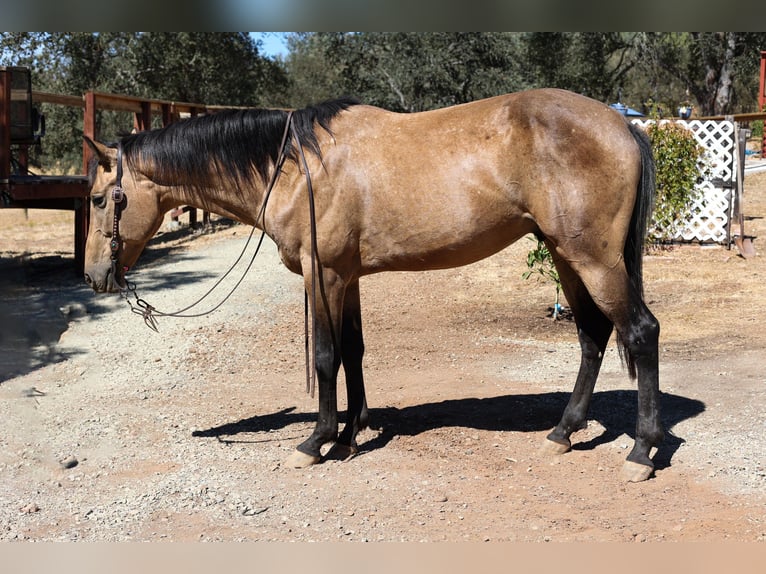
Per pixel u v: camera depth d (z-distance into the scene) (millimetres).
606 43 30750
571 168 3953
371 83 25578
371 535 3520
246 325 8062
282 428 5109
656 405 4156
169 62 21328
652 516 3664
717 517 3611
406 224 4191
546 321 7906
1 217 14711
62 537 3557
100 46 20938
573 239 4000
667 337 7098
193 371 6582
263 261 11203
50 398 5848
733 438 4605
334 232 4258
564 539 3422
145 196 4578
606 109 4105
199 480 4234
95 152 4547
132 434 5020
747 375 5785
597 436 4805
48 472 4391
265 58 24328
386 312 8516
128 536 3559
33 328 7938
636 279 4141
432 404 5512
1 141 8508
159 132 4535
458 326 7840
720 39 30969
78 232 10312
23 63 19984
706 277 9312
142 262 11477
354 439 4598
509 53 25703
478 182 4062
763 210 13945
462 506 3842
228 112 4508
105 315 8516
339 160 4234
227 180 4477
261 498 3986
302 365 6715
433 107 24469
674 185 10500
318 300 4363
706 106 32062
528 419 5156
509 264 10305
